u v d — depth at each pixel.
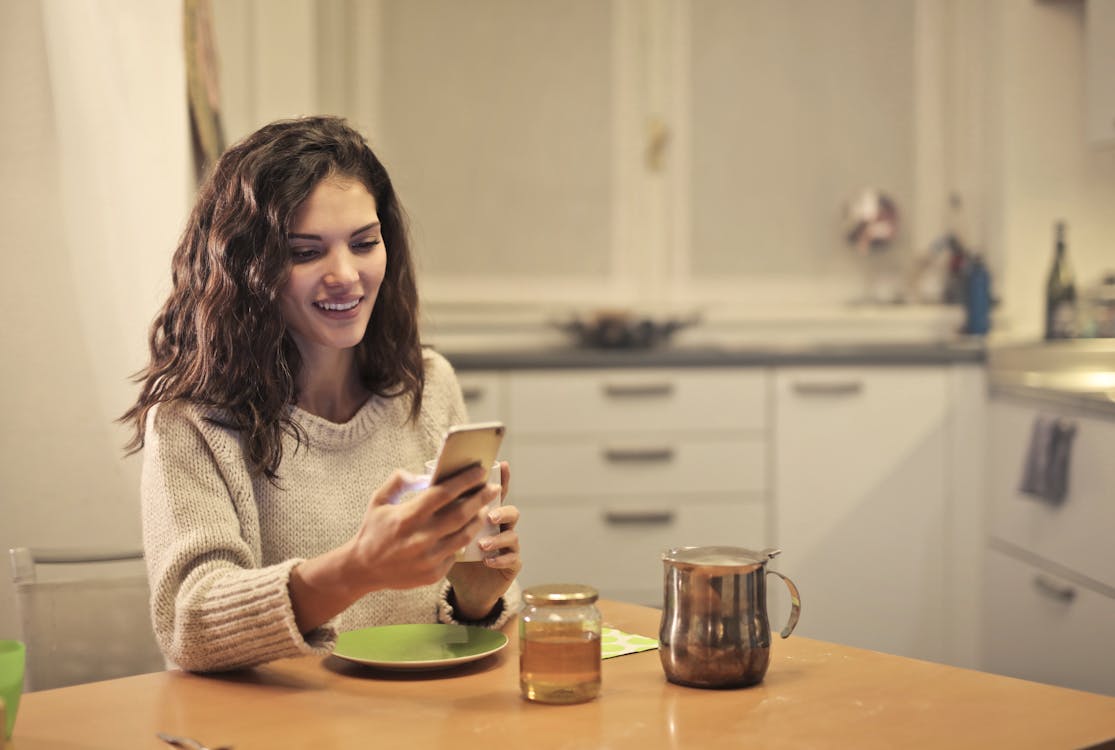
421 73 3.90
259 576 1.09
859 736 0.89
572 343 3.92
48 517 1.77
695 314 3.95
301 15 3.45
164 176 2.00
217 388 1.32
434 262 3.92
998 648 3.23
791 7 3.96
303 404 1.42
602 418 3.37
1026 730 0.90
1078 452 2.73
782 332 3.95
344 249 1.30
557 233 3.97
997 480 3.26
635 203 3.99
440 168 3.92
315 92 3.54
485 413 3.34
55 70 1.78
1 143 1.74
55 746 0.90
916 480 3.37
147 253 1.95
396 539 0.99
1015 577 3.11
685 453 3.38
